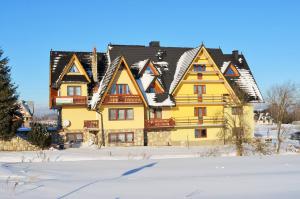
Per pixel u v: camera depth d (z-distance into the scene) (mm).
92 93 43969
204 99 47125
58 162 19500
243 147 34781
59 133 43250
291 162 18312
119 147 41312
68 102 42938
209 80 47312
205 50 47188
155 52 49812
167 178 13742
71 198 10297
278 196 10312
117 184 12438
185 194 10812
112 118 43500
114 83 43594
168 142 46125
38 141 37781
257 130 76438
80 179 13617
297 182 12461
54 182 12680
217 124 47562
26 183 12312
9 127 37188
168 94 45844
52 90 44688
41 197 10359
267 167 16547
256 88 49188
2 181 12648
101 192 11133
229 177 13633
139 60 48188
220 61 51375
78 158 29766
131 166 17562
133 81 43500
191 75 47000
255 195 10531
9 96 37844
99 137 42969
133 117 44156
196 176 14141
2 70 38719
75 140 43688
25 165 17766
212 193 10914
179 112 46812
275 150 35438
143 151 36438
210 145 45969
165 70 48250
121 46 48875
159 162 19078
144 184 12430
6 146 37219
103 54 48812
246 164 17641
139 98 43656
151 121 44719
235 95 44844
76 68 44062
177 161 19453
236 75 49438
